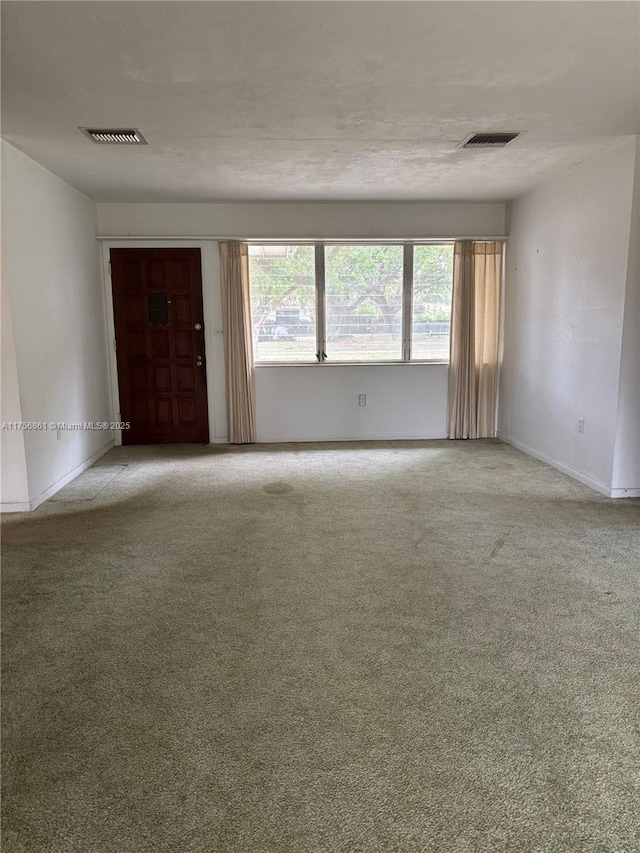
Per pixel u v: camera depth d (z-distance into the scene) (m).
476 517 3.70
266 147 3.84
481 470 4.84
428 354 6.11
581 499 4.05
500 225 5.87
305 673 2.08
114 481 4.64
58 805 1.52
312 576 2.86
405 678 2.04
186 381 5.98
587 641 2.26
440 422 6.16
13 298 3.74
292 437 6.12
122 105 3.07
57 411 4.46
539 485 4.39
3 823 1.47
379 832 1.43
